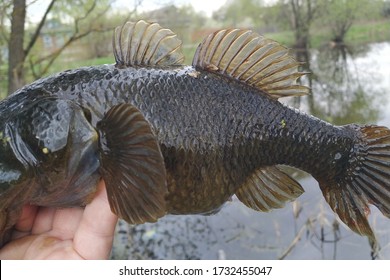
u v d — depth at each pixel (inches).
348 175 11.8
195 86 10.4
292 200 11.6
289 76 10.9
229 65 10.8
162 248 24.5
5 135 9.6
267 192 11.5
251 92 10.9
